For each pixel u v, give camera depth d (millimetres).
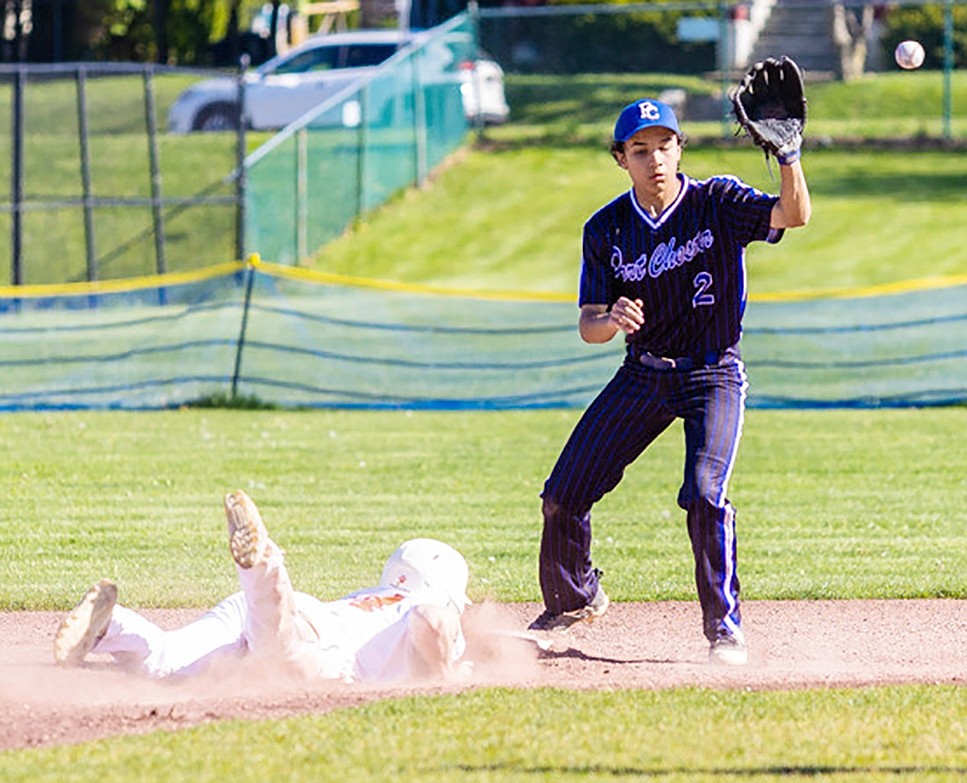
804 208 23969
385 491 42469
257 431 53562
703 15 109938
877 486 43156
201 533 36906
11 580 31922
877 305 78375
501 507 40188
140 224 87062
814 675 23641
